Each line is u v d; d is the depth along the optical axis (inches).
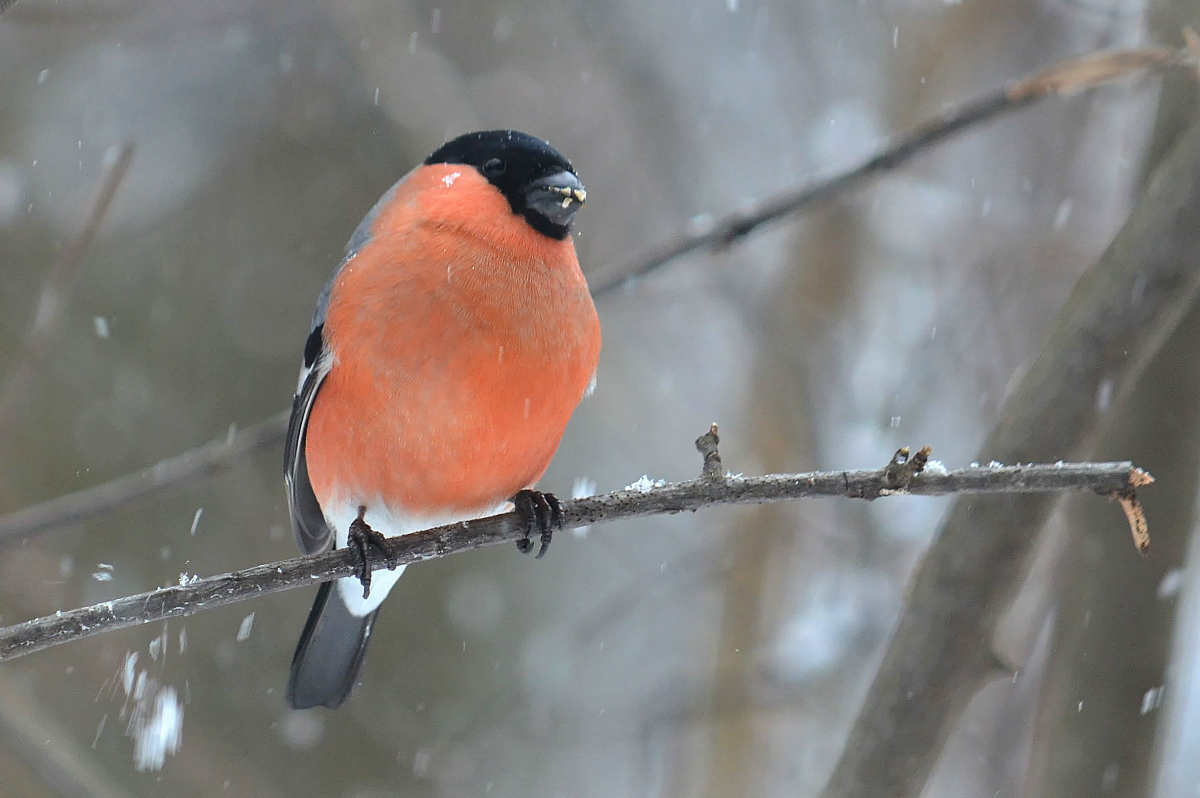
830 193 292.7
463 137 282.7
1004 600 204.8
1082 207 501.0
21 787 405.4
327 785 503.8
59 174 578.2
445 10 574.2
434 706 543.2
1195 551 252.8
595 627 466.3
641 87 536.4
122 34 549.6
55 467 522.9
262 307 575.8
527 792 495.8
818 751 437.1
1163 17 277.1
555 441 276.1
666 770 470.3
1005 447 214.4
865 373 486.3
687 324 616.4
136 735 460.8
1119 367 210.4
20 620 406.0
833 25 515.5
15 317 537.0
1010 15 489.1
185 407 551.2
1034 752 247.0
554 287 262.2
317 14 556.1
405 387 255.6
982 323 487.5
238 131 599.8
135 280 569.6
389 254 261.3
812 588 470.6
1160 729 234.4
